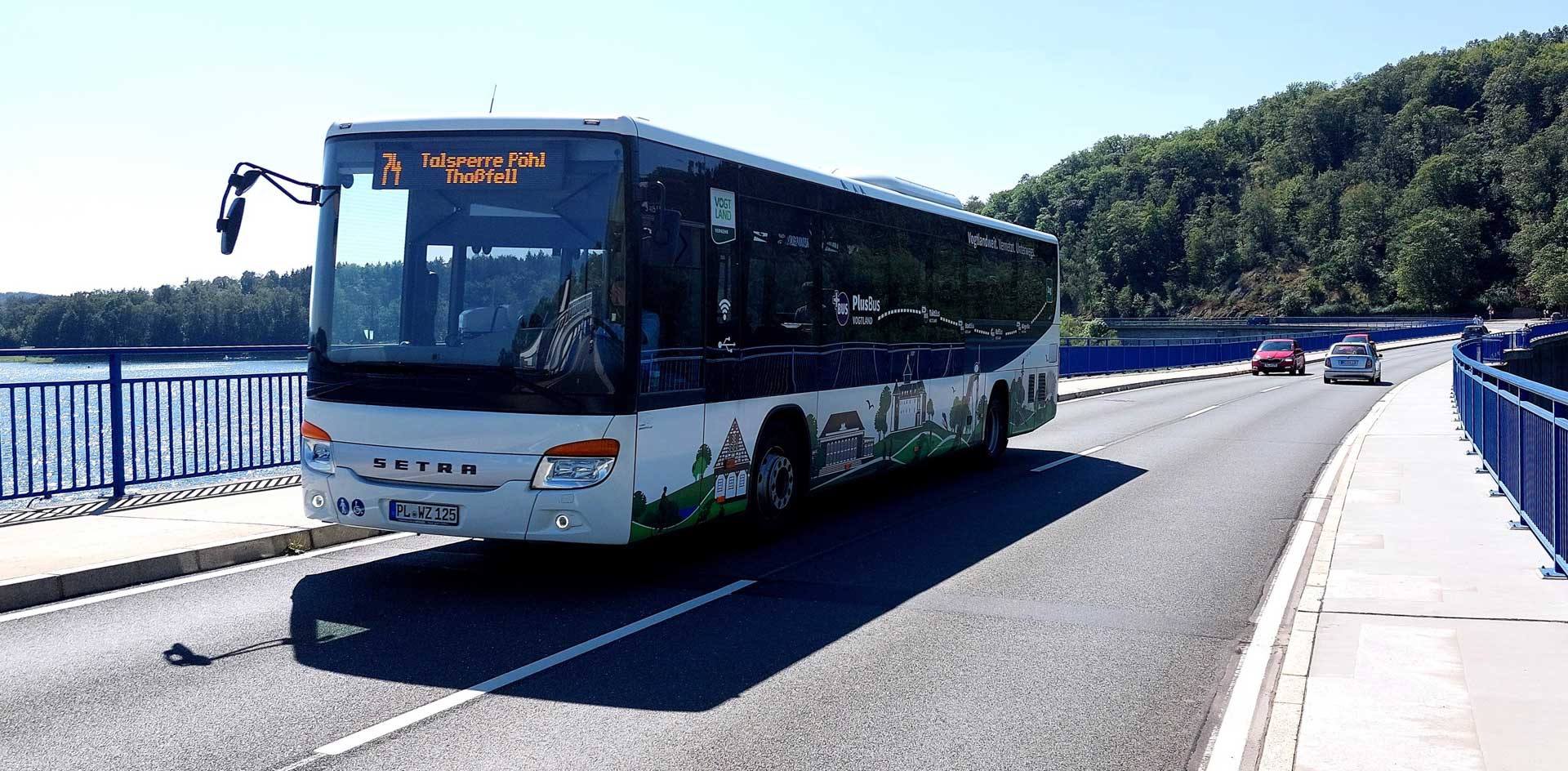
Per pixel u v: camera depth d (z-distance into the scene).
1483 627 6.51
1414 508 11.02
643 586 8.06
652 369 7.71
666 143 7.93
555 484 7.40
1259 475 14.59
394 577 8.25
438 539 9.76
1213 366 57.06
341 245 7.87
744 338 8.83
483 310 7.56
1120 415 24.92
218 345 11.82
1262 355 48.41
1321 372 51.84
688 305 8.12
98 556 8.15
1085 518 11.17
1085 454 16.97
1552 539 8.27
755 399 8.98
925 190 12.95
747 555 9.21
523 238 7.57
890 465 11.50
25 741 4.97
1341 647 6.17
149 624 6.94
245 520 9.73
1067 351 40.09
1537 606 7.00
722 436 8.57
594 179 7.54
